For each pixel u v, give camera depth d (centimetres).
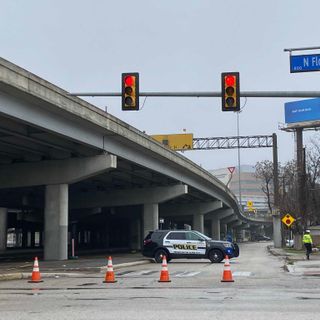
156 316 1181
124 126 4294
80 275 2650
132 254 5825
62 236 4088
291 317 1146
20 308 1347
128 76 2373
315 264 3319
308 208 6525
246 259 4372
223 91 2331
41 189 5600
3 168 4306
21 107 3052
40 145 3919
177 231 3759
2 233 7581
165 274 2125
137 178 6038
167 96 2447
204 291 1725
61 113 3400
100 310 1291
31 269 2967
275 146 8394
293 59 2362
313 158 7619
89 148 4116
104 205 6625
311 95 2333
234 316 1169
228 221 13575
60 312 1265
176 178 6284
